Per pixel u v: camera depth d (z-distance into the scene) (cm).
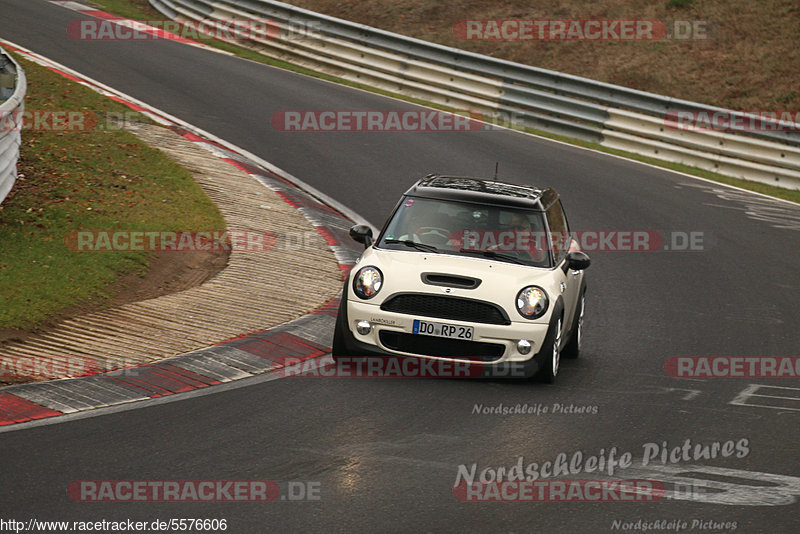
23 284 3288
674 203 5969
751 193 6488
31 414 2350
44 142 5038
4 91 4366
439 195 3234
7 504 1820
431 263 2970
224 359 2912
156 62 8000
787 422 2655
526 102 7662
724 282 4531
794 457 2348
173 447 2184
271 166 5762
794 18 8875
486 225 3138
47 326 3019
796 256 5103
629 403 2767
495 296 2867
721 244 5212
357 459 2170
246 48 9338
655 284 4428
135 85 7056
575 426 2517
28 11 9394
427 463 2172
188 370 2789
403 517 1859
